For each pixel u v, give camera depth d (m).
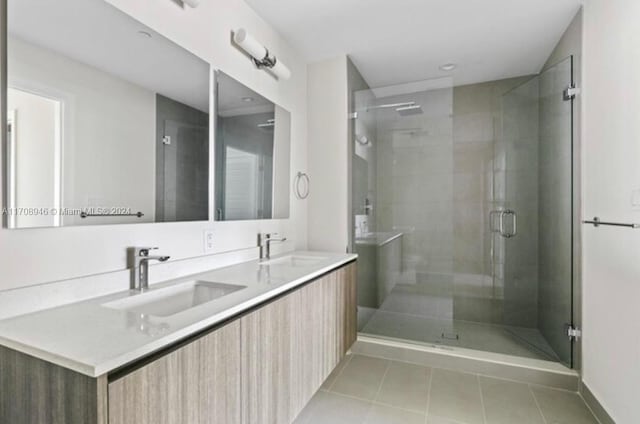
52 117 1.04
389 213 3.03
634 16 1.47
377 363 2.40
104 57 1.20
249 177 2.04
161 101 1.44
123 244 1.26
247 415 1.13
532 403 1.90
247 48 1.90
